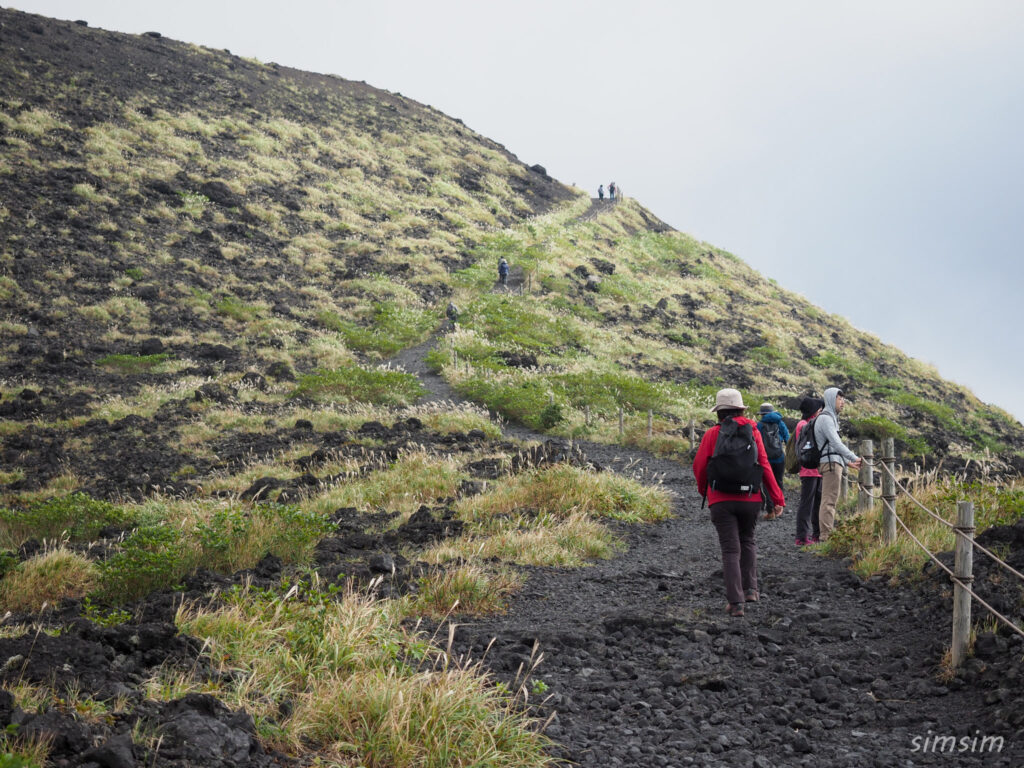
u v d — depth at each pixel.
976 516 7.61
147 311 32.56
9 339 27.91
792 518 12.50
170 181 46.88
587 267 52.53
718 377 36.28
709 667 5.03
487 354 32.19
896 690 4.54
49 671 3.53
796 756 3.75
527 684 4.70
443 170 69.69
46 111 49.22
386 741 3.42
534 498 11.94
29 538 11.43
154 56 69.44
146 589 6.95
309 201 52.44
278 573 7.47
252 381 26.36
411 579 7.21
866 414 34.09
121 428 20.80
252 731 3.33
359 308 38.12
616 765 3.60
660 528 11.55
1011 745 3.57
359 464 16.41
